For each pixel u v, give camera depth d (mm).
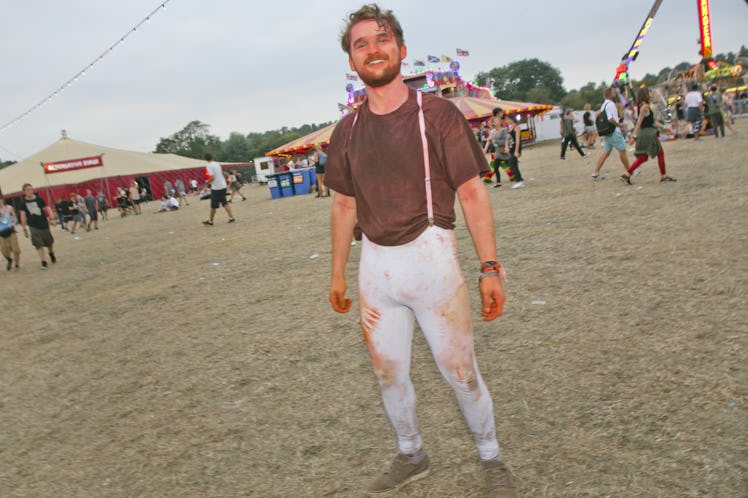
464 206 1877
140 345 4801
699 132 16578
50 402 3844
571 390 2838
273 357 3992
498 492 2064
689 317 3449
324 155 18375
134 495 2551
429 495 2225
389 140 1808
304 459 2635
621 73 24859
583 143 27516
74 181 40594
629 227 6059
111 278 8688
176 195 41781
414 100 1819
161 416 3326
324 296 5418
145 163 46750
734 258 4391
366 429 2824
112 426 3305
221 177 14414
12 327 6363
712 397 2553
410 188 1820
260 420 3082
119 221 24797
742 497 1923
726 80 27312
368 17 1770
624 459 2236
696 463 2139
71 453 3053
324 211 13516
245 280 6746
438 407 2908
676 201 7004
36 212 11328
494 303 1851
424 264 1849
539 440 2461
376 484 2283
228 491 2469
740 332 3125
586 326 3590
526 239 6348
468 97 33781
